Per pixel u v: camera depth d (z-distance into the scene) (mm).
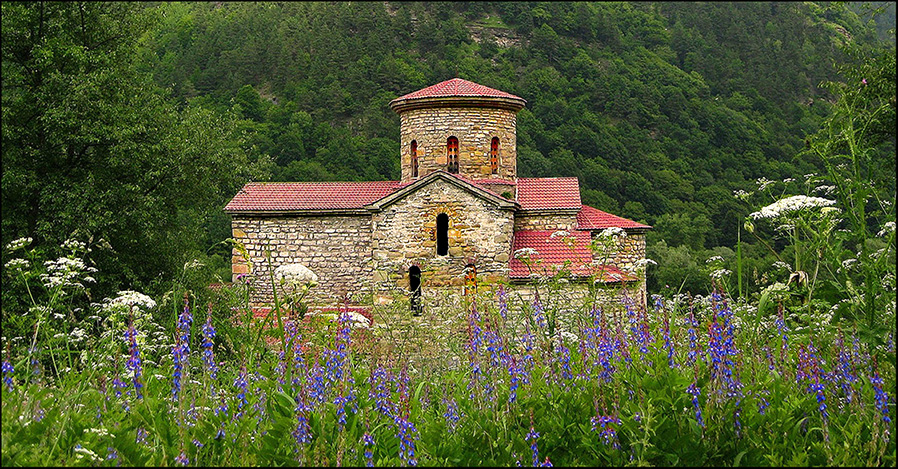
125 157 27625
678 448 7262
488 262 29828
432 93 33375
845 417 7820
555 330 10258
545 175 67000
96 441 7512
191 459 7348
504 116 33906
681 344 8664
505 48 105875
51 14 28172
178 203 30891
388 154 67688
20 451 7113
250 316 10398
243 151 34312
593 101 84125
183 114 31641
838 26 109438
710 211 65750
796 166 69250
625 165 72062
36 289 24375
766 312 10484
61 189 26375
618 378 7984
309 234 31969
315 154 69562
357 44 97688
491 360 8422
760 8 110500
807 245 10414
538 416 7926
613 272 28547
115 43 30094
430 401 9695
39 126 26891
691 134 77500
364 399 8539
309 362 8641
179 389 7730
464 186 30016
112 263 26844
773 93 86875
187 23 107000
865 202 9086
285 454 7637
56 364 10641
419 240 30188
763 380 8219
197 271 27484
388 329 15891
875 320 8617
